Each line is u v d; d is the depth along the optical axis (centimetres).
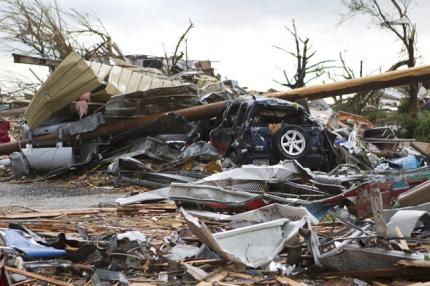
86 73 1627
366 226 659
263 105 1439
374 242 536
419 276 491
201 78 2441
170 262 542
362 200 754
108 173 1463
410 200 736
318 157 1453
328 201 778
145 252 590
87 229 752
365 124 2516
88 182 1429
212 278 507
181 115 1577
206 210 834
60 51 3022
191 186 837
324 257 523
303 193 913
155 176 1293
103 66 1745
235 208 809
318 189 905
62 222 811
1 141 2142
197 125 1669
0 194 1270
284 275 523
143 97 1580
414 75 1906
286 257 571
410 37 3819
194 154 1407
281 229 577
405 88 3919
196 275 508
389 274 495
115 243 572
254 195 805
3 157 1986
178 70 2872
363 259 507
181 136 1608
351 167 1162
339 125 2214
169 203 952
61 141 1611
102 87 1655
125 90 1722
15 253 571
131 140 1631
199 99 1642
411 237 578
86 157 1592
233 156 1446
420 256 501
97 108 1667
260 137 1422
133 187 1305
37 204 1094
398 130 3117
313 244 538
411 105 3691
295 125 1448
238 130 1435
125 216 874
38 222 809
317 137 1457
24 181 1536
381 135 1980
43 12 3092
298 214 659
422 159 1323
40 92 1647
